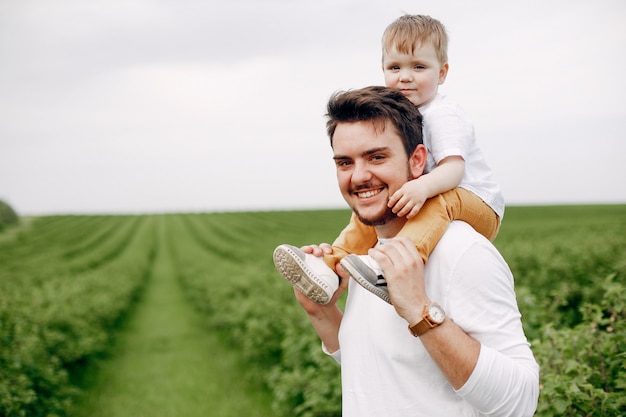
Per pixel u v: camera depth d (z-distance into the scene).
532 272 11.84
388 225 2.17
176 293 26.23
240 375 10.41
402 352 1.88
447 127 2.46
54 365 9.14
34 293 13.73
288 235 59.94
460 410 1.83
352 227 2.49
